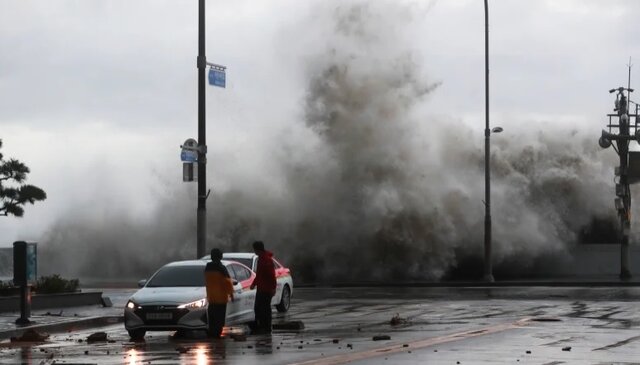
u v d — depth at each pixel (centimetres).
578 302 3144
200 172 3094
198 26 3117
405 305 3133
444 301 3300
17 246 2541
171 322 2216
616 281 4419
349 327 2392
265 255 2305
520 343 1939
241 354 1825
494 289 4112
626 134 4797
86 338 2291
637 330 2202
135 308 2238
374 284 4691
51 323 2556
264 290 2289
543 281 4506
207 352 1880
